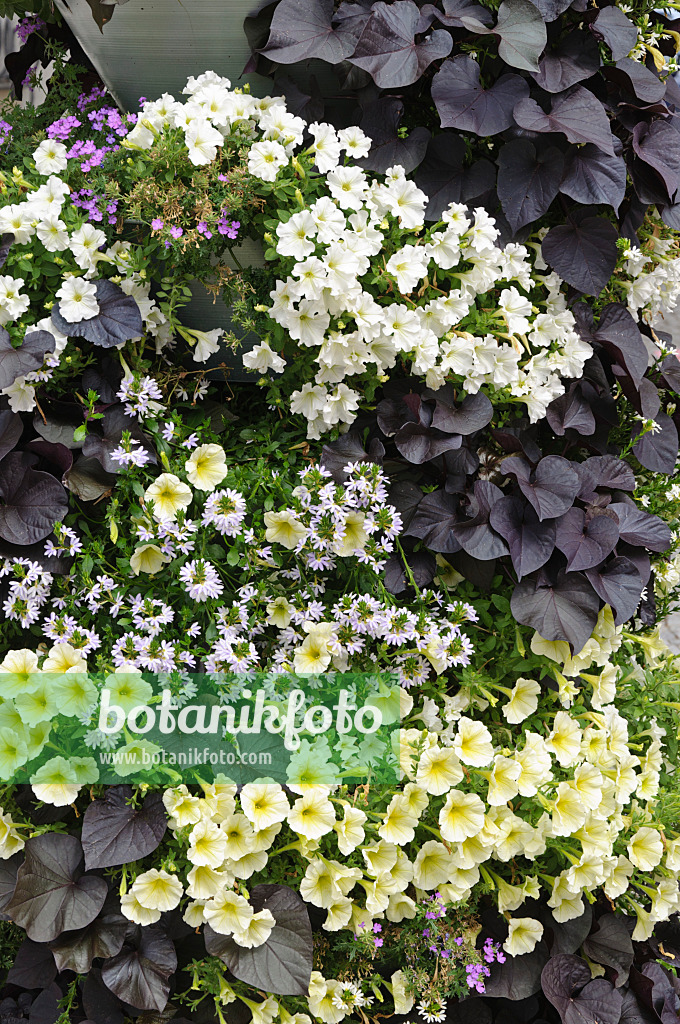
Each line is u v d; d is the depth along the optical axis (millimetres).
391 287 1766
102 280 1744
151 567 1737
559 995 1829
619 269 2018
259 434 1924
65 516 1728
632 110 1892
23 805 1786
